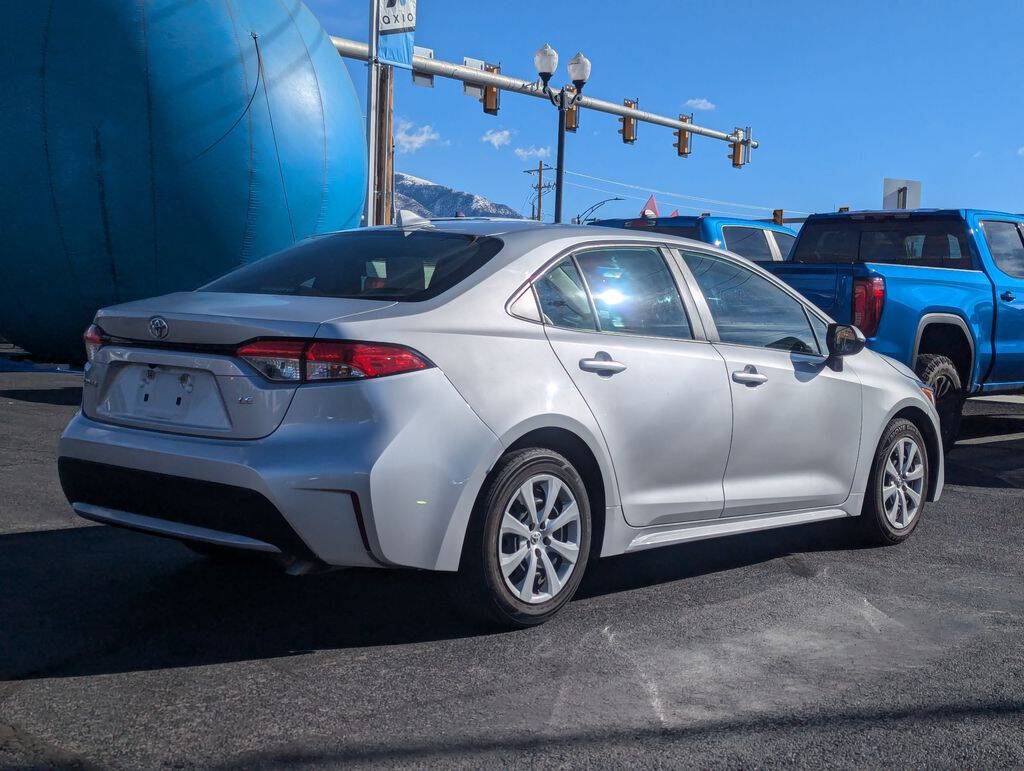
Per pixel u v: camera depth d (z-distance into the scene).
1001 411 12.08
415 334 3.68
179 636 3.75
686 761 2.84
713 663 3.64
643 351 4.36
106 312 3.99
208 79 13.11
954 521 6.26
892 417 5.61
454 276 4.00
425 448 3.56
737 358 4.76
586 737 2.97
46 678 3.30
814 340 5.35
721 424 4.61
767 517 4.95
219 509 3.51
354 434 3.47
